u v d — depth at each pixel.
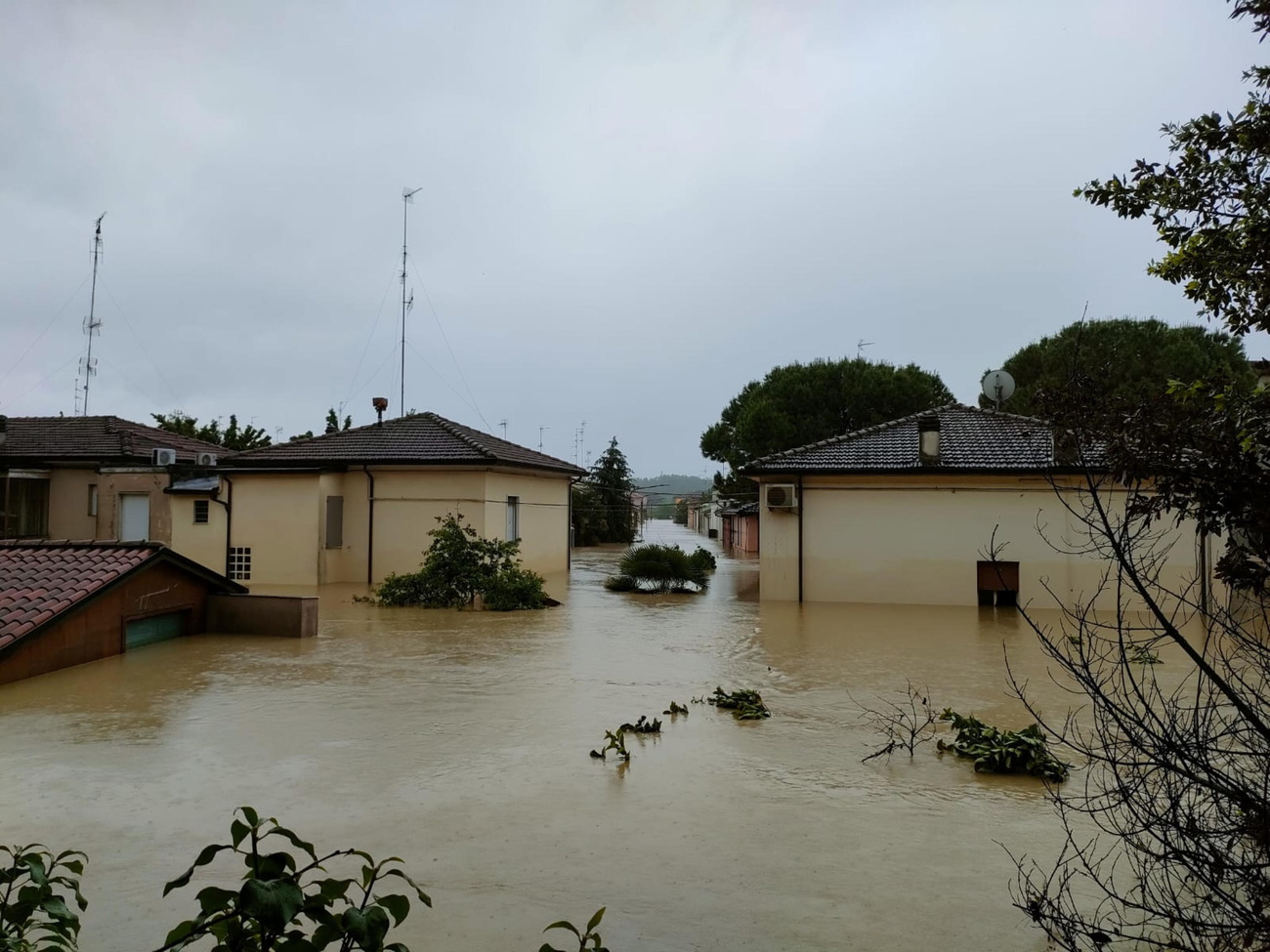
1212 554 14.64
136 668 9.70
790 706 8.09
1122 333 30.44
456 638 12.14
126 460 23.36
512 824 4.99
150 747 6.55
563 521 25.89
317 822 5.01
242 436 38.06
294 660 10.24
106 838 4.77
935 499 16.83
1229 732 3.23
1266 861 3.06
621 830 4.91
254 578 19.98
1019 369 34.78
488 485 20.64
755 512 34.91
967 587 16.64
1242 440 2.95
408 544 20.59
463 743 6.70
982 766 6.04
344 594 17.88
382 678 9.21
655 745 6.70
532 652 10.95
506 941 3.62
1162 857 3.14
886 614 15.29
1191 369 27.48
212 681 9.02
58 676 9.23
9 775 5.87
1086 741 6.73
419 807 5.28
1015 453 16.84
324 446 21.91
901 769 6.10
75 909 3.89
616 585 19.70
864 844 4.73
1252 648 3.20
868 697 8.48
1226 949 3.15
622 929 3.75
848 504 17.23
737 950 3.58
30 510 23.12
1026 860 4.51
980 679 9.41
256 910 2.05
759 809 5.27
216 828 4.91
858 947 3.62
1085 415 3.29
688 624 13.88
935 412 19.62
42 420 26.95
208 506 20.34
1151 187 3.85
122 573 10.37
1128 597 15.66
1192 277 3.71
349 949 2.24
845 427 34.94
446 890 4.12
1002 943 3.66
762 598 17.50
